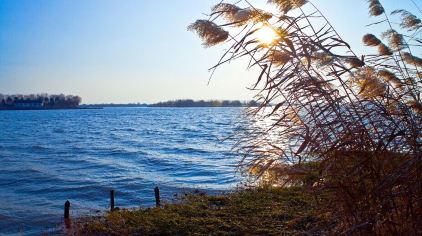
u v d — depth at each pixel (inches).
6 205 765.3
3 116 7032.5
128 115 7682.1
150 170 1194.6
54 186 960.9
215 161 1338.6
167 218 429.4
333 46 183.8
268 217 382.3
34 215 669.9
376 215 173.6
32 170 1213.1
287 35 178.5
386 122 182.2
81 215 619.5
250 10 176.1
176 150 1738.4
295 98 182.9
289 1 185.5
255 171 199.3
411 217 172.6
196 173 1090.7
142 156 1549.0
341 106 181.5
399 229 175.0
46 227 580.7
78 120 5615.2
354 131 176.9
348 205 178.2
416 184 171.3
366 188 177.9
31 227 594.2
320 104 180.2
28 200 818.8
